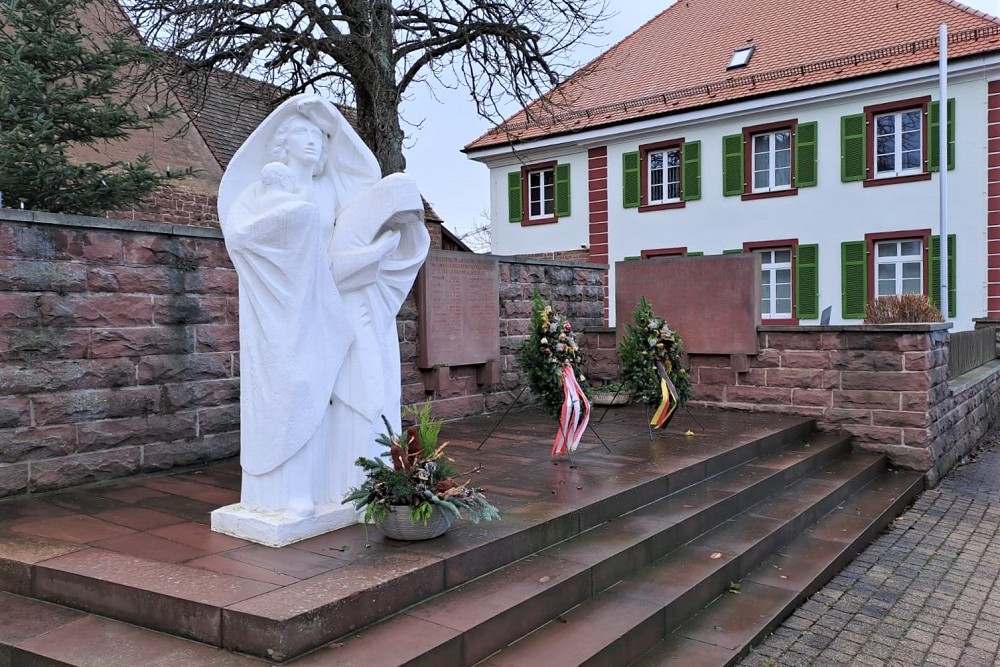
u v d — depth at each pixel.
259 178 4.50
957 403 10.38
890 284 19.77
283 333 4.15
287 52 12.03
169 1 11.27
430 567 3.82
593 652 3.69
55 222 5.46
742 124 21.42
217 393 6.62
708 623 4.62
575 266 11.51
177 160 13.96
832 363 9.37
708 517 5.81
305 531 4.23
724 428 8.54
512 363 10.27
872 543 6.76
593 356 11.38
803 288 20.72
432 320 8.76
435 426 4.48
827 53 21.30
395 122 12.85
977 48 18.02
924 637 4.80
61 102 7.91
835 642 4.68
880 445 9.07
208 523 4.61
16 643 3.28
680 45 25.58
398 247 4.84
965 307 18.44
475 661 3.51
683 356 10.33
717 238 22.03
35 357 5.40
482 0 12.24
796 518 6.36
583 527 5.07
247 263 4.16
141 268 6.05
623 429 8.42
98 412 5.77
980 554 6.48
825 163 20.22
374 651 3.19
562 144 24.56
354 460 4.48
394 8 12.15
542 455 6.85
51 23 8.03
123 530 4.45
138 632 3.39
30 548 4.07
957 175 18.38
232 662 3.08
